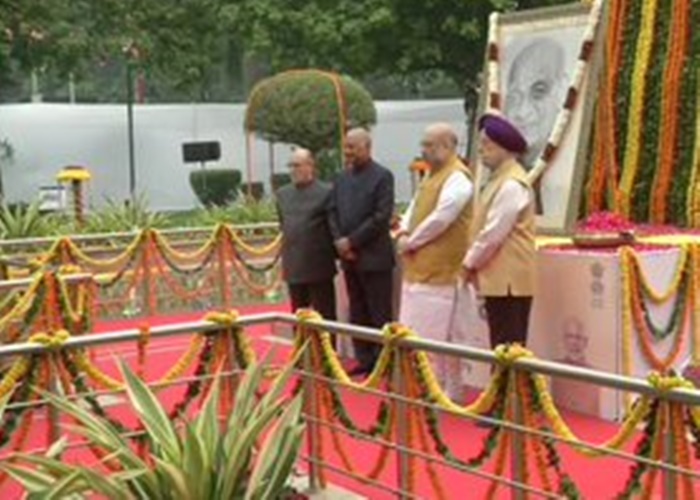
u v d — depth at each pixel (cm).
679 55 1048
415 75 2738
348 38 2222
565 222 861
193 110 2842
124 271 1241
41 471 501
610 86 1064
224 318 610
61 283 813
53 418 558
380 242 848
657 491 485
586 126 870
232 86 3145
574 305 777
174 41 2350
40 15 2148
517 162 774
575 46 891
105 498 506
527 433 502
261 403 541
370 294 851
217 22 2353
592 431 724
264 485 503
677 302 797
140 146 2806
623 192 1068
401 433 569
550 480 533
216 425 516
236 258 1316
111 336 576
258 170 2834
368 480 593
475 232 739
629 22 1088
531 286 734
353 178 856
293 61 2292
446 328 773
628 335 754
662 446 450
